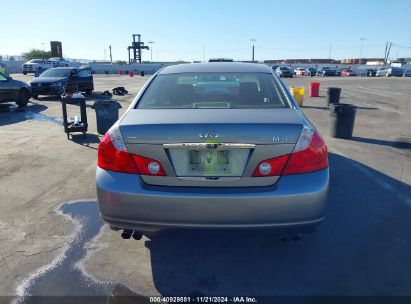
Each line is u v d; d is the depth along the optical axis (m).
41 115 10.66
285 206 2.24
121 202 2.31
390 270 2.71
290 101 2.87
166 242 3.11
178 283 2.56
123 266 2.76
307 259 2.85
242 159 2.28
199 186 2.29
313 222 2.33
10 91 11.66
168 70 3.52
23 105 12.52
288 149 2.27
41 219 3.56
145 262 2.82
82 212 3.72
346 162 5.53
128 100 15.49
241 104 2.82
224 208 2.23
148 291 2.47
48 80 15.52
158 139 2.27
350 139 7.28
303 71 55.94
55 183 4.57
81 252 2.96
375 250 2.98
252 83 3.14
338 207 3.81
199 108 2.71
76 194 4.21
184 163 2.30
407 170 5.14
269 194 2.23
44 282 2.56
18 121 9.48
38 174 4.92
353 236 3.21
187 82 3.20
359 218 3.56
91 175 4.89
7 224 3.44
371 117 10.41
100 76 43.81
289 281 2.58
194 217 2.26
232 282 2.57
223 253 2.93
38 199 4.05
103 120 7.49
